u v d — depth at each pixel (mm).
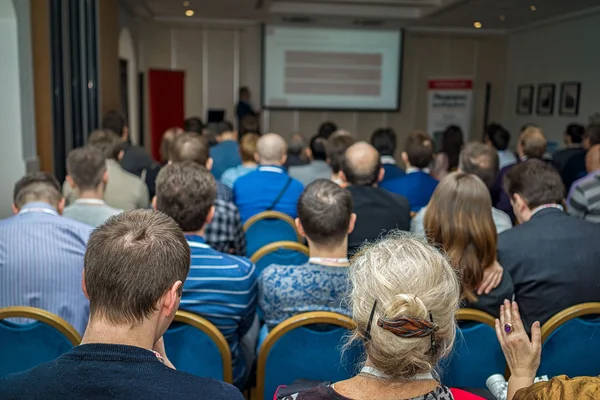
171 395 789
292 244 2377
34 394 760
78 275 1704
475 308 1642
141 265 868
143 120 10391
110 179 3404
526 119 10375
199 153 2947
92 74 6309
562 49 9258
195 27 10391
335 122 11219
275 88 10617
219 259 1637
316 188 1693
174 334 1547
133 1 8242
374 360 840
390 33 10695
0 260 1662
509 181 1974
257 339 2000
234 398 830
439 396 829
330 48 10609
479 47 11539
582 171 5340
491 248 1618
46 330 1480
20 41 4160
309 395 864
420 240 950
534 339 1263
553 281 1707
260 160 3570
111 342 854
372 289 864
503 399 1355
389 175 4066
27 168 4258
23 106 4246
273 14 9406
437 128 10758
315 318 1481
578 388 781
